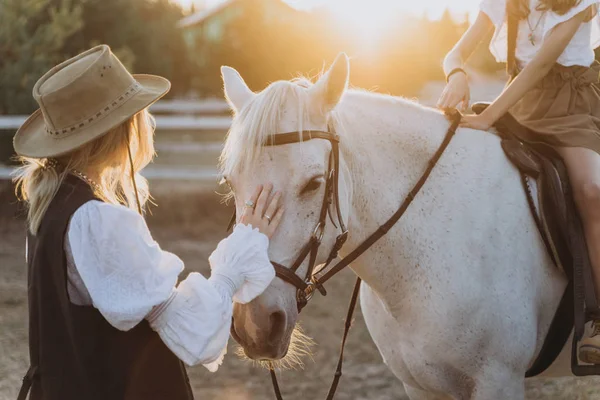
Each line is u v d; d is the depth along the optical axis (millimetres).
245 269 2107
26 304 6883
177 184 14570
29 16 11992
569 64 2855
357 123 2645
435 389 2729
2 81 11445
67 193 2004
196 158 16484
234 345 5828
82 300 1968
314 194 2312
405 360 2756
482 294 2619
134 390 1991
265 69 19109
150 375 2018
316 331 6082
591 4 2725
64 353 1955
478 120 2842
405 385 2959
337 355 5480
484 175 2740
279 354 2295
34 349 2002
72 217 1944
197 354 1980
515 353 2666
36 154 2002
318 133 2357
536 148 2867
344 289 7598
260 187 2244
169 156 16875
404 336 2723
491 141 2840
